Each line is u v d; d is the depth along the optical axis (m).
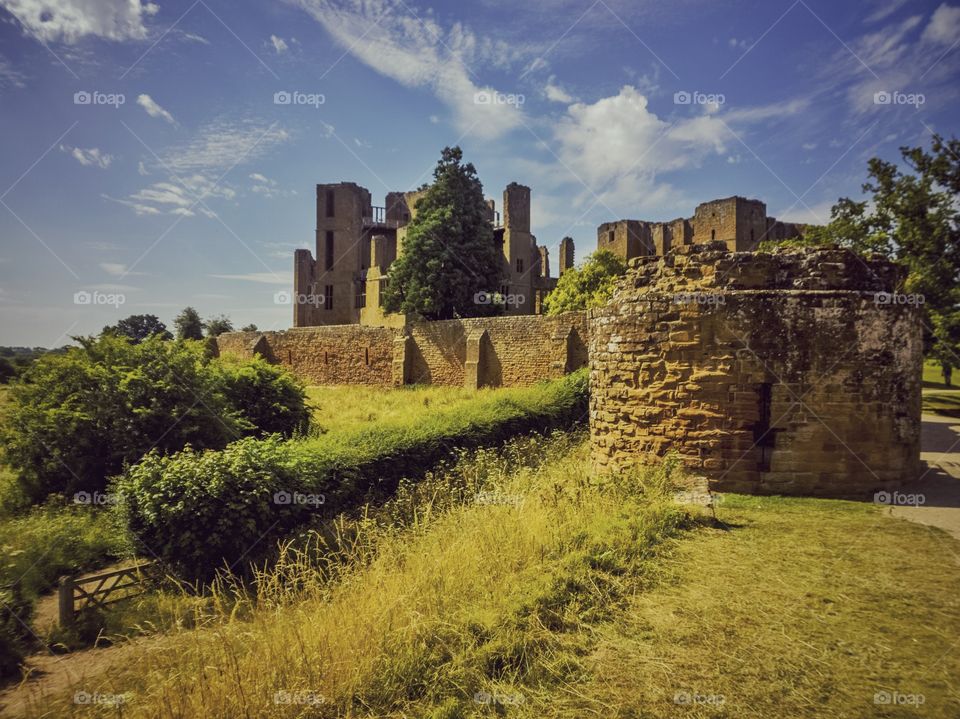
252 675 4.21
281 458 9.50
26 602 7.74
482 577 5.66
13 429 13.14
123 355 14.38
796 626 4.64
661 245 59.06
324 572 7.53
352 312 60.16
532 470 11.91
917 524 7.19
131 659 5.31
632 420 10.14
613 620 4.87
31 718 4.63
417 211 40.28
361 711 3.91
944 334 20.08
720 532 7.00
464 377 32.22
